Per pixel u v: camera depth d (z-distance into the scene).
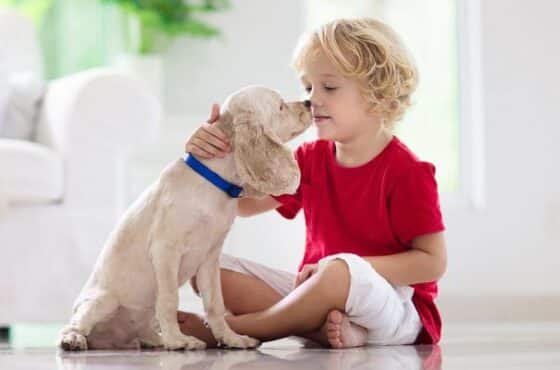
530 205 4.18
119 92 3.11
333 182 2.17
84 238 3.04
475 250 4.16
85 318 1.86
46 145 3.22
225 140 1.83
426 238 2.06
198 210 1.82
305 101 1.93
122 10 4.20
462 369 1.50
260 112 1.82
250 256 4.05
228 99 1.87
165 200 1.84
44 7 4.44
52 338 2.97
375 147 2.13
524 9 4.19
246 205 2.29
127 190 3.98
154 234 1.84
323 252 2.17
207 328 1.98
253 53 4.25
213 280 1.90
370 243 2.13
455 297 3.92
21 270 2.98
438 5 4.47
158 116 3.19
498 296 3.96
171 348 1.83
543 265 4.18
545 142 4.18
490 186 4.17
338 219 2.16
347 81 2.08
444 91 4.45
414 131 4.48
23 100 3.36
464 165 4.35
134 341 1.97
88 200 3.07
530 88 4.18
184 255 1.86
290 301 1.91
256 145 1.80
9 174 2.93
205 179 1.83
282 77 4.25
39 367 1.54
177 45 4.25
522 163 4.18
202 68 4.25
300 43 2.18
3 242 2.97
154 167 4.04
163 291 1.82
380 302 1.91
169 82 4.24
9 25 3.68
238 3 4.24
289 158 1.82
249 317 1.95
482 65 4.18
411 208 2.06
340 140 2.11
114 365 1.55
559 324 3.45
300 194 2.30
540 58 4.19
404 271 2.02
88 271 3.04
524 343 2.22
